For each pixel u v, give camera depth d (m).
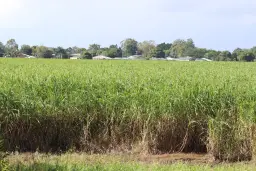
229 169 8.41
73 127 10.23
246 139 9.58
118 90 11.11
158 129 9.93
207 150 9.80
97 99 10.24
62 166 7.81
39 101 10.09
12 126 9.91
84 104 10.23
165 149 10.04
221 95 10.25
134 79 12.52
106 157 9.37
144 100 10.09
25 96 10.12
